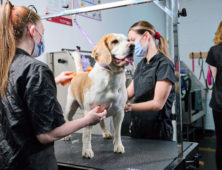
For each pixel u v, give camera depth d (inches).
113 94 39.0
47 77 25.4
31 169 25.5
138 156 40.1
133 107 45.4
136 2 35.5
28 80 24.2
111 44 37.7
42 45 31.3
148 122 52.4
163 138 51.9
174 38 34.9
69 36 82.5
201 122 137.9
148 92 49.6
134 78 53.7
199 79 138.8
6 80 25.0
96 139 53.7
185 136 118.0
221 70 68.8
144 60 52.7
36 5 69.6
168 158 38.5
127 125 73.8
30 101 23.8
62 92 69.5
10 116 24.5
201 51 137.6
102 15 98.5
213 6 131.9
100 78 38.0
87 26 90.5
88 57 68.5
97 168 34.9
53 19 75.7
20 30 26.5
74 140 53.7
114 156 40.4
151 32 49.5
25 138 25.0
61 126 25.7
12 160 25.0
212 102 70.9
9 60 25.4
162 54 49.0
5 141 25.1
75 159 39.5
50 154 27.9
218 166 71.2
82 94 42.7
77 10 43.3
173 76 44.7
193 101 116.8
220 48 69.5
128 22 115.8
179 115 36.8
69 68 68.6
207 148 112.7
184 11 36.1
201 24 136.4
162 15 149.3
